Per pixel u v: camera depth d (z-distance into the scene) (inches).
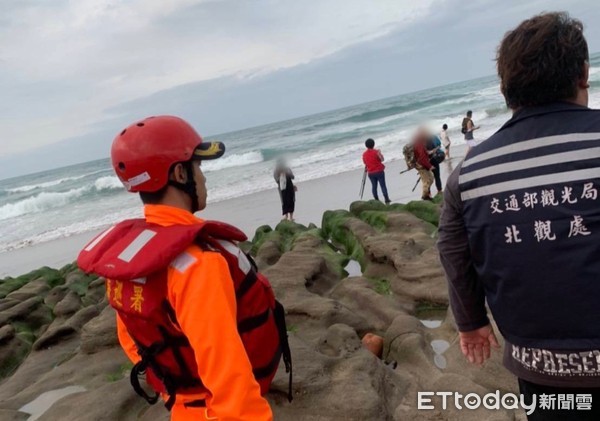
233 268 72.2
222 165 1219.2
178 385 72.6
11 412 200.4
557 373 70.6
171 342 69.6
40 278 399.5
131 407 182.5
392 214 371.2
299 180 774.5
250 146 1774.1
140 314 68.2
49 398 208.4
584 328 67.7
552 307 68.8
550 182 68.0
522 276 70.2
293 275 272.8
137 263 65.2
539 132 70.4
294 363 170.6
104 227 757.9
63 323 285.0
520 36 72.7
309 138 1549.0
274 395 162.6
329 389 160.4
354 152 1016.9
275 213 582.6
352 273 313.7
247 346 74.6
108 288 74.8
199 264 64.8
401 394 167.0
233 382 59.9
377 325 223.5
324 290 279.6
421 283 247.4
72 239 714.2
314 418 152.7
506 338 77.0
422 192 507.8
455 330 202.2
